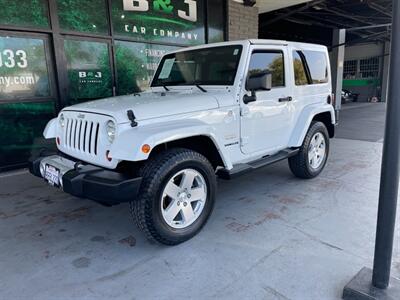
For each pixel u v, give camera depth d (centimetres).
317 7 1005
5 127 500
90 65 571
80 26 551
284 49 378
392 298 196
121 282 230
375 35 1330
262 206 357
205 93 318
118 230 308
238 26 812
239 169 323
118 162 253
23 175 489
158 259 258
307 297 211
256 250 267
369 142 701
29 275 240
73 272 243
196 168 281
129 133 246
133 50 628
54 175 277
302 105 413
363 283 210
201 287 223
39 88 523
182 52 384
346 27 1318
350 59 2117
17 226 318
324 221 317
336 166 512
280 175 468
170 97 304
